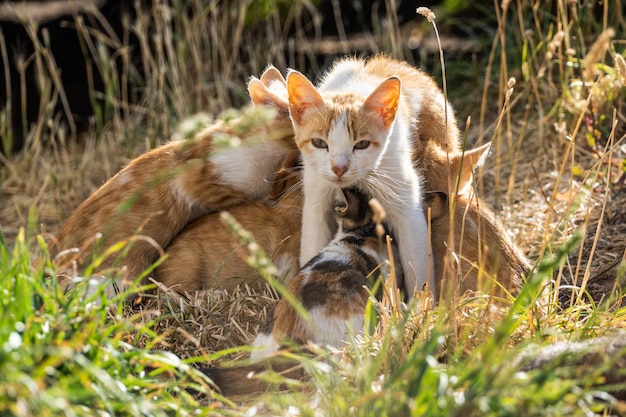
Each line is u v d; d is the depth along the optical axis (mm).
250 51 16797
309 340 7402
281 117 9922
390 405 5602
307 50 17156
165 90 15750
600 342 6477
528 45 14961
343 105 9023
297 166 9914
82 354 6051
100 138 15625
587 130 12164
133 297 9359
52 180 14352
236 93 15820
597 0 15047
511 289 8758
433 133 10422
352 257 8102
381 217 6227
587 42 14203
